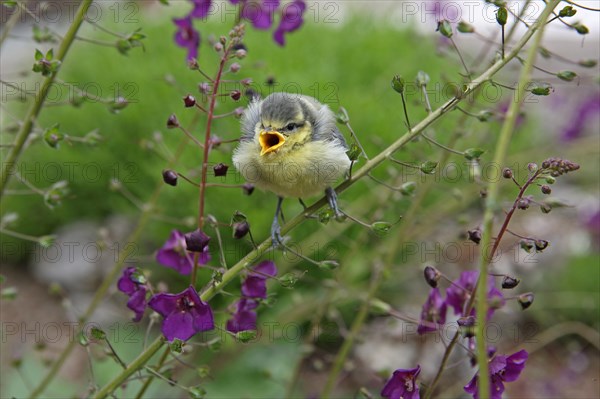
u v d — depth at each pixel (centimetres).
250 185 454
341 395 791
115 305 881
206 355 797
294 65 1065
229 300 842
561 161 351
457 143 777
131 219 1000
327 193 528
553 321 959
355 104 966
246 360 799
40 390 566
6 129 518
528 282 957
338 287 634
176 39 568
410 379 404
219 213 857
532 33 392
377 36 1177
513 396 832
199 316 393
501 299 363
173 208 905
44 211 1055
